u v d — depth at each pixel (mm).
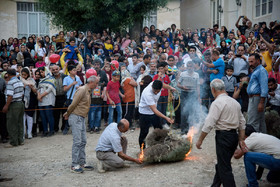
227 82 8477
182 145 5977
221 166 4445
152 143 6277
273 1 14828
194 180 5188
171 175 5414
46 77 8703
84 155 5910
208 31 14758
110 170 5836
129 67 10180
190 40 14180
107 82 9164
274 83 7438
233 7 17672
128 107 8891
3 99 8344
